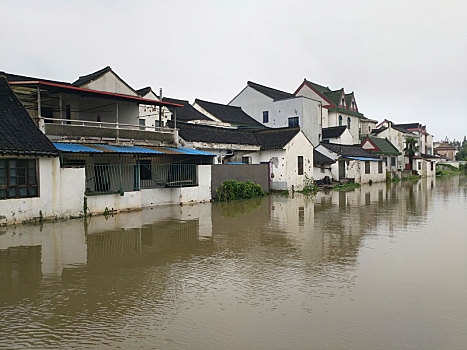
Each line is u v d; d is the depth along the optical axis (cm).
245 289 662
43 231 1151
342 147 3509
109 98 1716
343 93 4481
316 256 876
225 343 473
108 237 1080
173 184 1844
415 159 4850
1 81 1445
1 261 841
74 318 550
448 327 515
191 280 712
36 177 1276
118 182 1673
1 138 1196
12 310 580
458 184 3409
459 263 817
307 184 2714
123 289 668
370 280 705
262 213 1554
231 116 3472
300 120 3650
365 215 1503
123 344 473
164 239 1057
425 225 1273
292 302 601
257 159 2625
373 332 501
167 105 1920
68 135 1545
